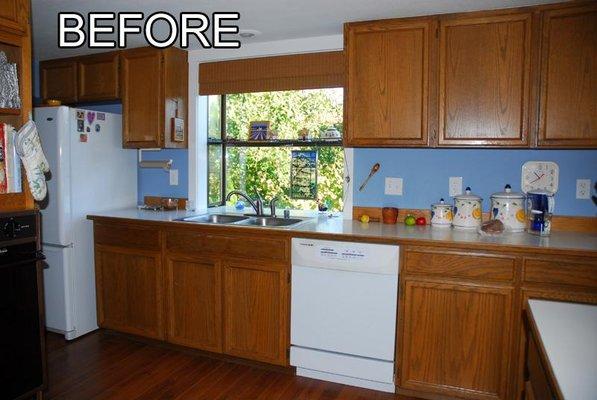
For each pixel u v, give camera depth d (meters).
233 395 2.30
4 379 1.98
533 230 2.31
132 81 3.13
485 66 2.32
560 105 2.21
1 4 1.93
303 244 2.37
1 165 1.99
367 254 2.25
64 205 2.85
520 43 2.26
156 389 2.35
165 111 3.06
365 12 2.40
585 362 0.88
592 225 2.41
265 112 3.24
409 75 2.45
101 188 3.13
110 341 2.96
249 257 2.51
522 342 2.05
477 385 2.15
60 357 2.71
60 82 3.41
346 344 2.34
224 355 2.70
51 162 2.85
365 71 2.53
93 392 2.31
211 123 3.40
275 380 2.46
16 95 2.03
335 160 3.03
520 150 2.54
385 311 2.25
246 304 2.54
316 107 3.09
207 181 3.42
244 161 3.34
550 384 0.87
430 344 2.21
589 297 1.94
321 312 2.38
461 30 2.35
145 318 2.84
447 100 2.39
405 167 2.76
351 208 2.88
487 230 2.27
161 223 2.71
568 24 2.18
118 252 2.90
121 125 3.28
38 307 2.11
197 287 2.66
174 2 2.32
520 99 2.27
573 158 2.45
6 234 1.96
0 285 1.95
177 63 3.15
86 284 3.02
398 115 2.48
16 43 2.02
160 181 3.46
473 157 2.62
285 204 3.21
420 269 2.19
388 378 2.28
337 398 2.28
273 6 2.34
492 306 2.09
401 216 2.78
